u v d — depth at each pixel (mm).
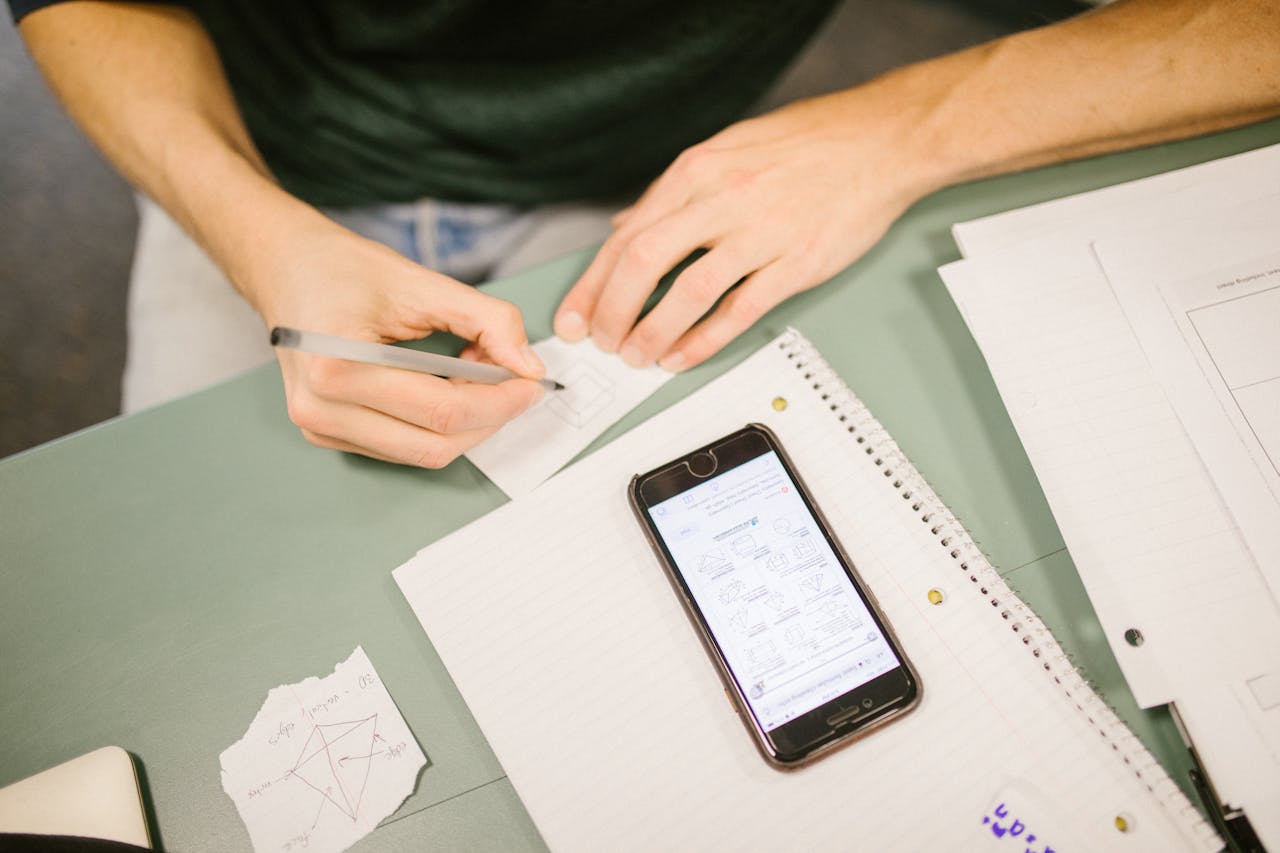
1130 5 582
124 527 493
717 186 549
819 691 426
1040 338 490
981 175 565
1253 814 396
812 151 561
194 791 434
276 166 765
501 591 462
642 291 514
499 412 473
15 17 650
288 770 433
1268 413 465
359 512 491
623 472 489
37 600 478
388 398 450
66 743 446
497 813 427
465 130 719
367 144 731
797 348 515
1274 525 442
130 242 1348
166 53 644
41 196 1371
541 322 545
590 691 439
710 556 453
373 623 466
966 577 452
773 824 415
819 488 478
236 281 552
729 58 759
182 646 464
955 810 412
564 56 707
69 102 641
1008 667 433
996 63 582
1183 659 422
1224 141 571
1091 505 455
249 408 521
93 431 516
